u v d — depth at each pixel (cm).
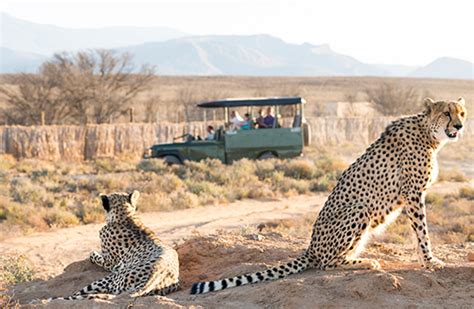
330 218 725
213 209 1981
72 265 877
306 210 1925
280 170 2617
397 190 716
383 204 720
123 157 3338
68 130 3403
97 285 727
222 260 848
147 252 776
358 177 724
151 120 5506
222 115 5716
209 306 617
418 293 630
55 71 5053
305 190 2348
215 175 2450
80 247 1423
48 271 1188
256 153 2708
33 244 1458
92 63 5356
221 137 2720
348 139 4134
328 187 2406
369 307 601
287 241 955
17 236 1554
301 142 2714
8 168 2981
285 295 627
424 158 709
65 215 1756
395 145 718
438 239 1376
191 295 683
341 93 10769
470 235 1420
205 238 904
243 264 779
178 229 1620
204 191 2223
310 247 736
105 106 5116
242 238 942
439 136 701
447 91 11275
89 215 1791
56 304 625
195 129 3631
